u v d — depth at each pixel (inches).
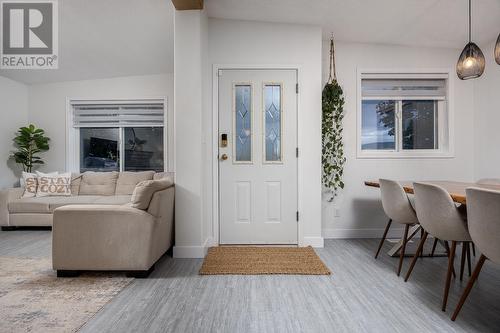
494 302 74.8
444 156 144.0
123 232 89.3
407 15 118.5
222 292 80.7
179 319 66.4
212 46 128.0
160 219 97.5
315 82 128.5
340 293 80.0
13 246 127.0
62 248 89.3
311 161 128.4
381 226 143.3
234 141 128.1
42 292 80.3
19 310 70.2
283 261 105.7
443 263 105.2
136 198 91.4
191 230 111.3
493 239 56.2
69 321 65.2
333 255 114.7
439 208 73.2
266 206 128.5
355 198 143.3
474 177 143.9
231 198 128.0
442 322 65.3
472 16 116.6
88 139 201.3
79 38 146.6
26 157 182.9
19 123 191.8
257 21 128.3
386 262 106.2
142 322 65.1
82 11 127.0
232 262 104.6
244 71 128.5
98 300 75.4
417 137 150.3
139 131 199.0
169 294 79.3
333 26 129.3
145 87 192.7
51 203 156.9
